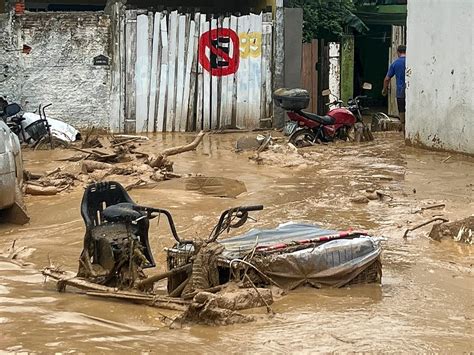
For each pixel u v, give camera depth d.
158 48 18.64
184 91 18.83
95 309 6.05
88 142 15.45
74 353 4.99
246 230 8.82
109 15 18.38
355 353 5.17
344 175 12.63
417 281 7.04
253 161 13.88
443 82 15.26
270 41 19.02
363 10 26.33
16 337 5.29
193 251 6.53
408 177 12.49
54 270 7.03
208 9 24.09
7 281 6.87
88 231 6.79
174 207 10.06
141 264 6.72
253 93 19.08
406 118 16.38
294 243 6.82
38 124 15.77
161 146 15.95
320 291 6.69
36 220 9.65
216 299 5.88
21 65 18.14
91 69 18.44
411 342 5.42
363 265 6.83
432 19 15.44
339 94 22.05
